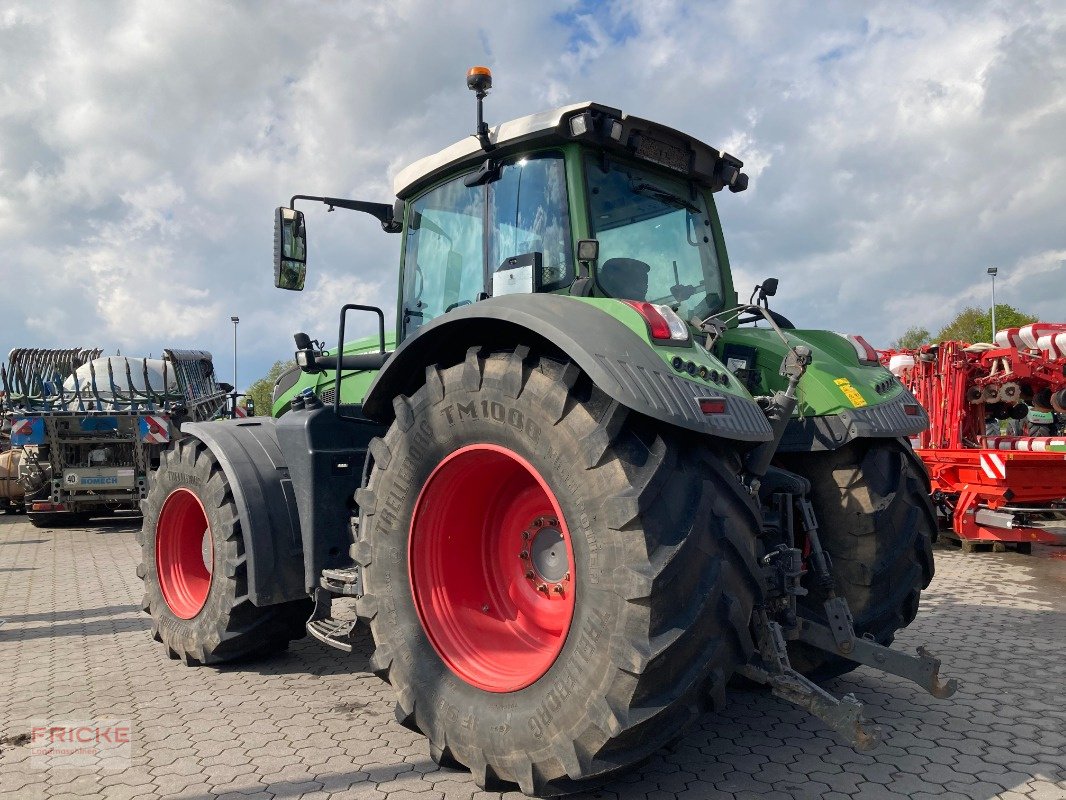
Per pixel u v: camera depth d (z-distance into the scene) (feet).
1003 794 8.46
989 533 24.16
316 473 12.42
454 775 9.07
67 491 34.45
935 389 29.58
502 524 9.90
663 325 8.26
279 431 13.14
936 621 16.01
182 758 9.70
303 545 12.66
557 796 8.32
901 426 10.66
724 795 8.46
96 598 20.24
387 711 11.39
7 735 10.58
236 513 13.08
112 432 35.27
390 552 9.62
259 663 13.97
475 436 8.82
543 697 7.91
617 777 8.00
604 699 7.36
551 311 8.27
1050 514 24.67
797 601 10.21
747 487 8.82
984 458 24.11
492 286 11.50
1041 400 28.96
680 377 7.79
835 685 12.11
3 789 8.95
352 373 15.11
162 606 14.64
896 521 10.61
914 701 11.38
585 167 10.92
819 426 10.61
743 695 11.76
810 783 8.75
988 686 12.00
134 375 39.22
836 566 10.71
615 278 10.91
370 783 8.88
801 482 9.81
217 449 13.34
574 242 10.67
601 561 7.54
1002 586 19.66
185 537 15.02
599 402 7.91
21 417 34.27
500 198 11.54
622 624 7.31
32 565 25.93
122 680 13.05
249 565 12.59
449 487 9.43
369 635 15.76
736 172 12.76
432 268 12.84
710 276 12.71
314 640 15.48
